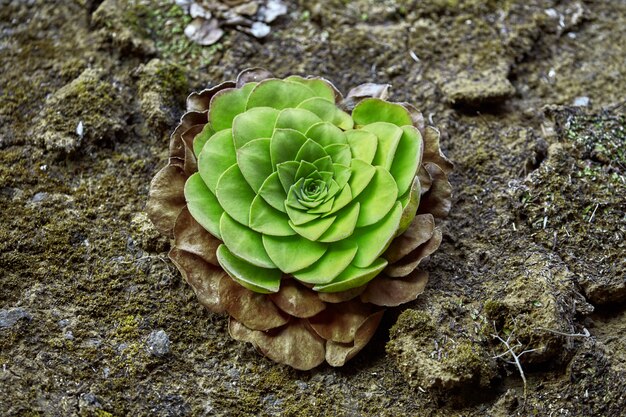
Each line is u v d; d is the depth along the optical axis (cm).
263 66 112
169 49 112
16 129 107
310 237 95
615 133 107
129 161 106
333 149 98
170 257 98
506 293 99
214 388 97
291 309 96
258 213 96
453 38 114
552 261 100
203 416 96
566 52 114
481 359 95
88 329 98
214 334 99
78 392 95
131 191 105
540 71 113
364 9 115
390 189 96
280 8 115
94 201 104
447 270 101
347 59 112
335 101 102
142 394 96
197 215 96
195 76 110
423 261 100
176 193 100
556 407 95
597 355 96
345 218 96
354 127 100
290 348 97
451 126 109
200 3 114
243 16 114
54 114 107
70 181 105
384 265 95
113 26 112
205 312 100
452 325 97
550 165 105
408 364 95
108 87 108
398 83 111
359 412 96
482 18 115
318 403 96
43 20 114
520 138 108
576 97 111
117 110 108
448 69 112
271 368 98
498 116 110
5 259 100
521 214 103
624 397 95
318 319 97
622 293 100
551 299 97
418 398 96
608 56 114
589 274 100
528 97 111
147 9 114
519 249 102
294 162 97
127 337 98
